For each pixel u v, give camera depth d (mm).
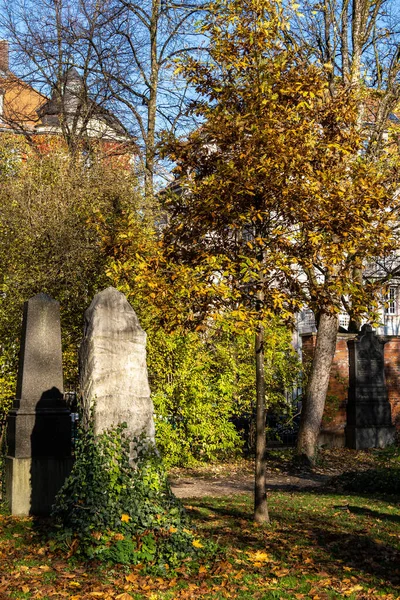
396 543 9477
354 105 10102
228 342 18906
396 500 13438
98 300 8773
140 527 7824
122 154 24812
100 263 15711
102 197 16766
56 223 15703
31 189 16547
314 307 10352
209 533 9320
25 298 14930
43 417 10953
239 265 9766
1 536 8844
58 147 20312
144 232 11719
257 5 9742
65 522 8250
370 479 14875
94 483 8055
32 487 10711
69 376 15891
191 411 17422
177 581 7195
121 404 8594
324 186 9617
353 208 9438
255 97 9578
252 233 10320
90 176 17281
